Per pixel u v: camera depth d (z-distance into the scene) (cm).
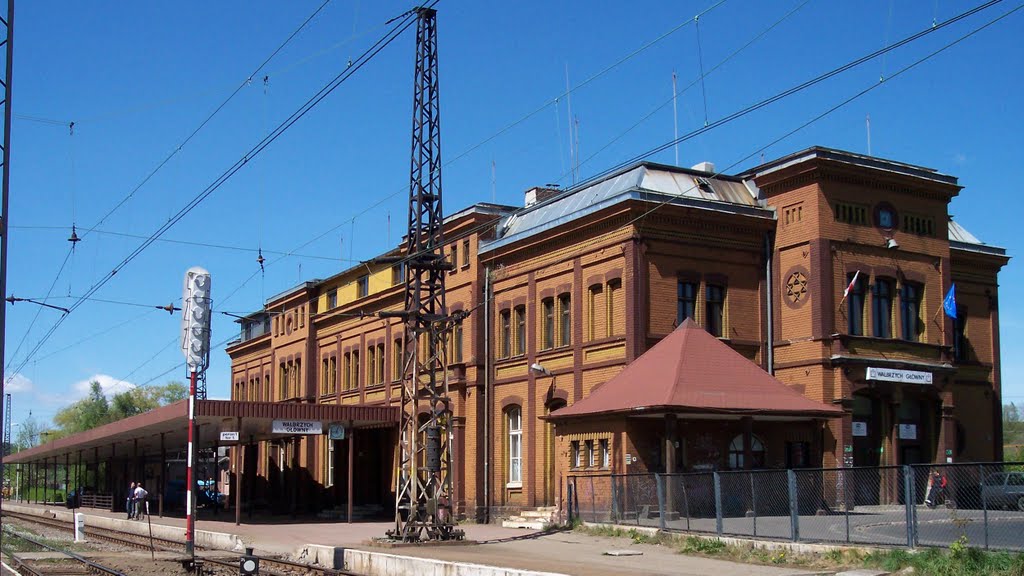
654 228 3269
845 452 3152
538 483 3625
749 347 3381
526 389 3744
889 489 3177
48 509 6894
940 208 3591
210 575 2411
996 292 4144
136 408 11794
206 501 6225
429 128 2816
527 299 3781
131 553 3064
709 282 3350
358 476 4950
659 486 2497
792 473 2086
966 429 3906
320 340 5681
